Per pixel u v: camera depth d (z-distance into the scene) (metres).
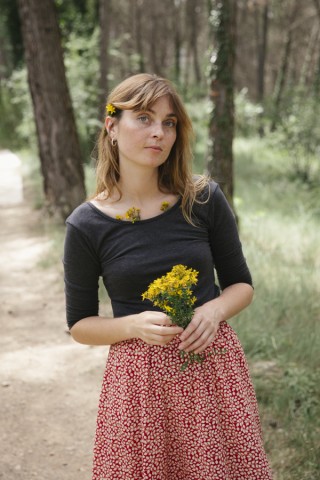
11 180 12.69
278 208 8.91
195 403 1.78
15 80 16.25
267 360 3.83
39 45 8.19
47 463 3.12
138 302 1.84
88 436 3.36
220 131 6.85
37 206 9.73
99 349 4.50
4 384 3.98
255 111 17.45
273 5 23.16
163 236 1.83
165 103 1.81
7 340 4.79
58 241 7.16
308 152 11.69
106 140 1.91
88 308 1.92
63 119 8.40
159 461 1.80
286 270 5.56
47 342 4.72
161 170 1.91
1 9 18.20
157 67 28.50
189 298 1.70
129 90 1.83
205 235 1.89
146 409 1.77
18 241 7.80
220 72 6.71
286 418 3.11
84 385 3.94
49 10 8.14
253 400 1.90
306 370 3.58
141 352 1.79
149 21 30.70
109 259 1.84
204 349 1.79
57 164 8.42
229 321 4.20
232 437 1.80
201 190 1.90
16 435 3.38
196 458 1.80
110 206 1.88
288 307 4.64
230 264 1.96
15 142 18.22
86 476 3.00
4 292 5.93
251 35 32.34
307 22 26.52
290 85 16.64
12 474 3.01
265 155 14.12
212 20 6.64
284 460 2.80
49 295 5.80
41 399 3.78
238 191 10.30
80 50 14.97
